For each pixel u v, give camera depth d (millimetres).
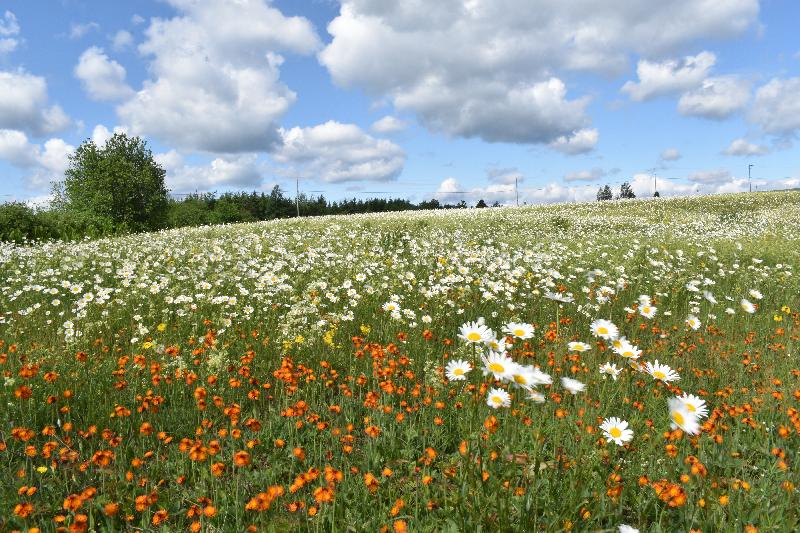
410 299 8016
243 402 4551
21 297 8352
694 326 5422
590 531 2646
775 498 3055
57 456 3326
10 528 2852
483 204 78562
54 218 27812
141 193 40469
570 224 23312
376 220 23828
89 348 5383
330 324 6105
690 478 2924
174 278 8914
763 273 11086
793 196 41625
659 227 23156
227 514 3041
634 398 4203
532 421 3605
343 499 3053
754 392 4918
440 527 2850
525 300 8297
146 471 3477
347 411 4305
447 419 4082
